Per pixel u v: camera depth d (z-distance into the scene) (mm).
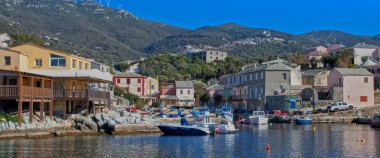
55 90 62844
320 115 99438
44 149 44219
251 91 120000
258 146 50500
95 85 82000
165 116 95500
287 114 102188
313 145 51375
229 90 137000
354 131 72188
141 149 46625
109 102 76438
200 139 58562
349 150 46812
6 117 54188
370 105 109062
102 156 41062
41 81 60938
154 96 157375
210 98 151000
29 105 57844
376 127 82062
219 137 61844
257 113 99625
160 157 41375
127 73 156000
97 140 53969
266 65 119562
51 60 71688
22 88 54062
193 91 158000
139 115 71938
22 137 53281
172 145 50906
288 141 55938
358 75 111188
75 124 62031
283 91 112250
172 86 165250
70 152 42750
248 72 122625
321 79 124562
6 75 54688
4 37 147875
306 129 77625
